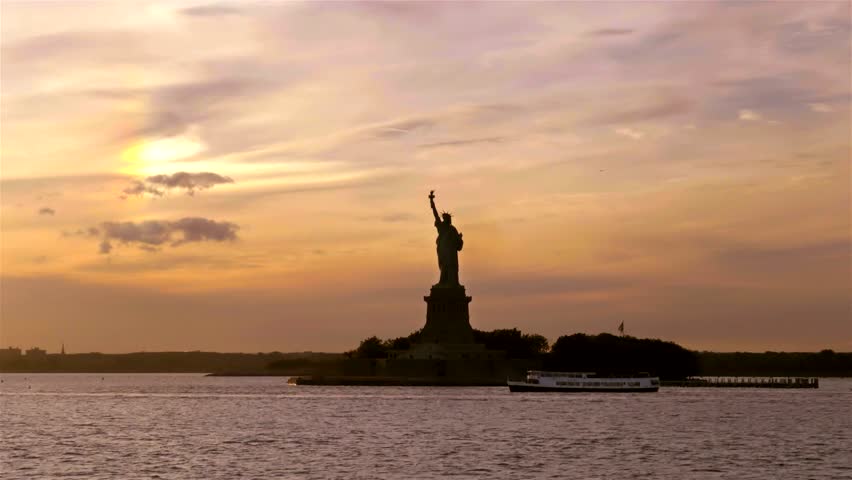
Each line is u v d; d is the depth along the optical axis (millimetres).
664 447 174125
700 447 174625
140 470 149375
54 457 164375
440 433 195875
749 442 181875
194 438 191125
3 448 176875
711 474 145125
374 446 175500
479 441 182125
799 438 188750
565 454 164875
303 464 154375
